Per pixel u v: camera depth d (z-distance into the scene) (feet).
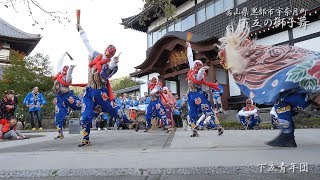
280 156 11.97
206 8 64.59
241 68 16.06
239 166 9.99
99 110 20.04
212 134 26.27
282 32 49.67
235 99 57.62
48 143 22.20
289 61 14.92
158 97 33.73
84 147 18.29
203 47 55.62
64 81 26.61
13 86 64.34
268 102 14.82
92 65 19.43
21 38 99.14
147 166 10.55
